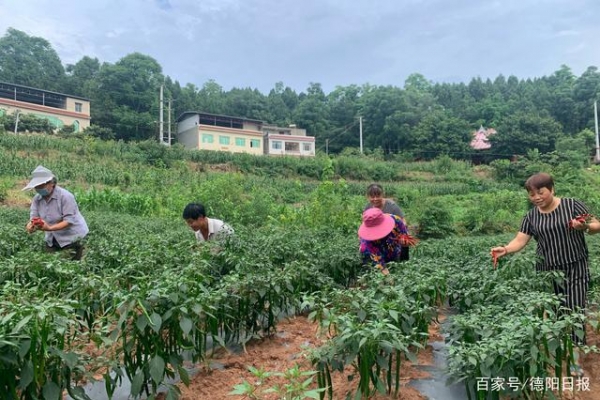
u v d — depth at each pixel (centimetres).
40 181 577
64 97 5050
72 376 318
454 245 885
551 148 5912
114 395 356
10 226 754
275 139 5931
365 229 566
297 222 1449
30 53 6994
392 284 461
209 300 355
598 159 5903
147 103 6312
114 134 5578
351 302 369
